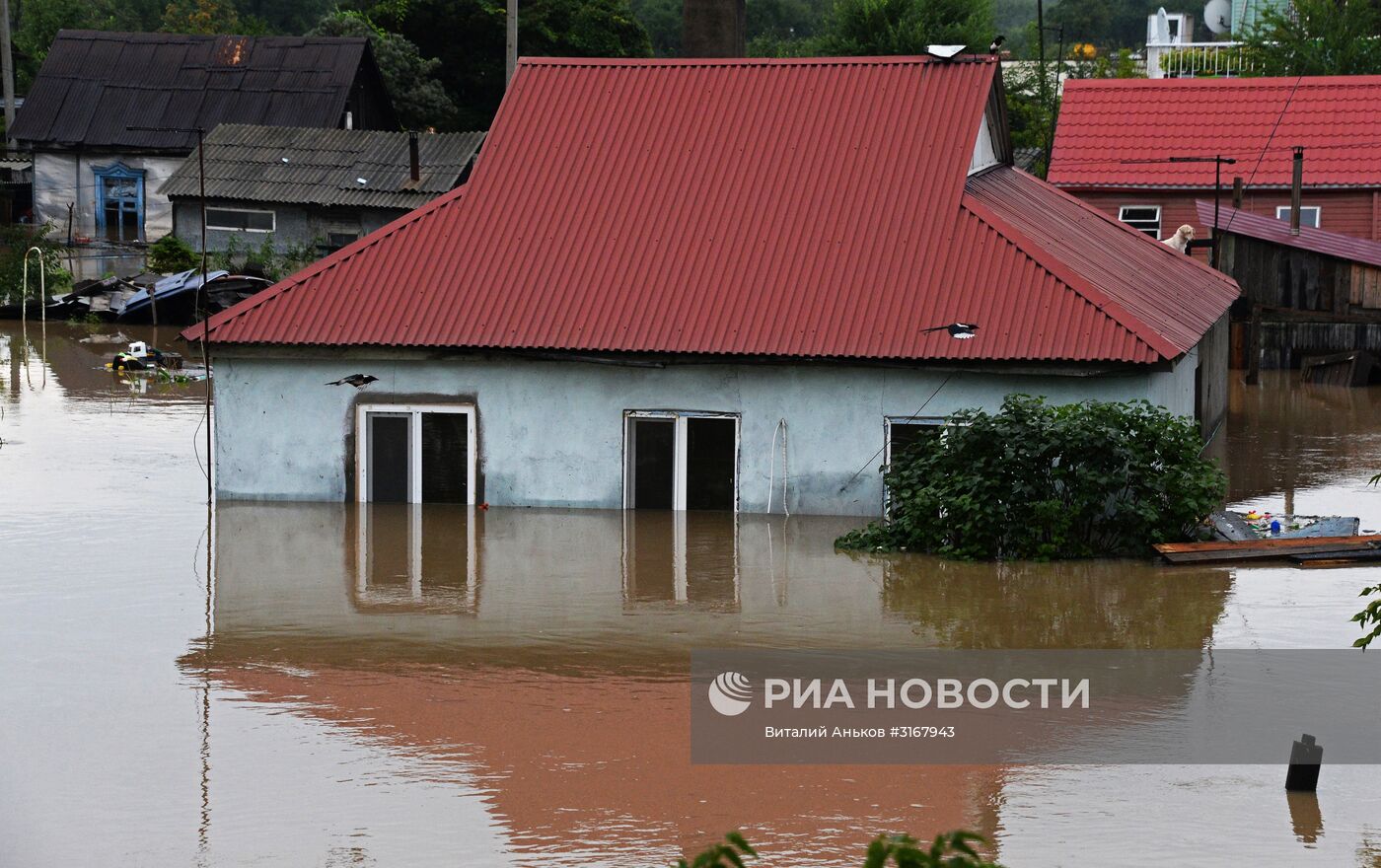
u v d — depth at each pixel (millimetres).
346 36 66062
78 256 52844
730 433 22656
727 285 22891
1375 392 37188
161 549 20516
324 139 52375
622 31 73500
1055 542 19688
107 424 30203
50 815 12078
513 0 48156
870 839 11484
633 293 23000
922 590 18422
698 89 25828
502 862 11219
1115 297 22938
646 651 16109
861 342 21734
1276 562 19609
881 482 22172
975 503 19734
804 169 24344
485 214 24375
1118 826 11742
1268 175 46906
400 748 13383
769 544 20797
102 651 16156
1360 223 46688
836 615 17406
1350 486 24609
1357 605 17578
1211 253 40031
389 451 23422
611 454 22875
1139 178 47531
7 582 18859
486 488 23219
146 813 12086
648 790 12453
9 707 14453
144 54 60031
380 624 17125
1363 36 64250
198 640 16547
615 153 25078
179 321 46344
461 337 22734
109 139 57875
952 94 24938
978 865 6559
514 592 18500
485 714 14227
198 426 30047
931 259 22625
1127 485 20109
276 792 12477
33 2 87688
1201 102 49344
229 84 58875
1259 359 39719
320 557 20203
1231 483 24844
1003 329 21484
